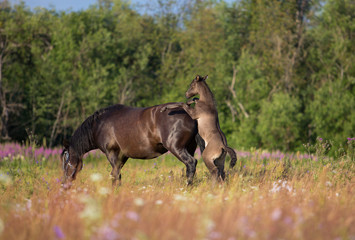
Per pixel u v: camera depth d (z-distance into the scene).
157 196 21.50
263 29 170.50
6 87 150.75
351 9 169.88
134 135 30.53
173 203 18.41
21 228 14.41
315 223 14.56
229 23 197.88
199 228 12.74
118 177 31.27
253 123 134.75
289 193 21.19
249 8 187.62
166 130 29.38
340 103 129.38
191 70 175.50
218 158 27.95
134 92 171.50
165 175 36.03
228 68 171.38
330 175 27.58
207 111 28.61
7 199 23.25
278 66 160.50
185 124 29.22
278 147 125.44
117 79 165.50
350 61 157.25
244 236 12.80
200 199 19.59
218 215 15.27
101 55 170.12
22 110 152.88
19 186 28.89
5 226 14.81
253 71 155.88
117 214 14.42
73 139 33.38
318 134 125.25
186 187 27.62
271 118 127.88
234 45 189.00
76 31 166.00
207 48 179.88
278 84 161.00
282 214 15.57
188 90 29.97
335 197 20.05
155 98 185.50
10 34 153.62
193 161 28.97
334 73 165.25
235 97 156.75
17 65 162.62
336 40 163.12
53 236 13.20
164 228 13.30
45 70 152.25
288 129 125.88
